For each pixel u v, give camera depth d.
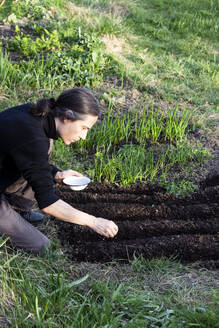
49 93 4.93
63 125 2.54
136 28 7.40
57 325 2.32
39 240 2.88
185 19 7.81
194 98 5.45
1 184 2.71
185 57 6.72
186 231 3.44
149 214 3.61
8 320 2.29
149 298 2.69
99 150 4.34
